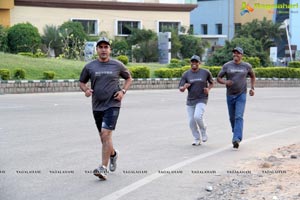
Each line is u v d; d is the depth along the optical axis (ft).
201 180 35.55
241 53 48.29
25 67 118.93
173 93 115.55
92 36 190.49
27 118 67.46
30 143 49.26
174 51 193.26
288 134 57.72
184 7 217.56
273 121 69.87
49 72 115.75
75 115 71.26
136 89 124.26
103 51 35.86
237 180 35.14
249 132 59.00
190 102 49.49
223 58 157.58
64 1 192.65
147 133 56.65
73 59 154.30
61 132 56.13
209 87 49.29
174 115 73.82
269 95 116.06
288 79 152.15
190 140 52.31
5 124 61.67
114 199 31.01
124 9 206.18
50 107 81.15
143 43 180.55
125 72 36.65
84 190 32.96
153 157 43.42
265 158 42.78
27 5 187.42
